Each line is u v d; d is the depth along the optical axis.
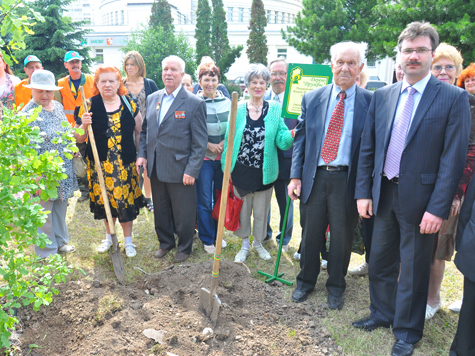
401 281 2.55
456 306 3.01
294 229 4.71
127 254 3.82
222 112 3.92
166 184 3.68
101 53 35.31
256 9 25.53
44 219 1.92
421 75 2.36
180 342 2.48
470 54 10.01
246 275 3.30
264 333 2.65
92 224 4.59
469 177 2.69
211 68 3.82
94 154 3.31
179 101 3.51
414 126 2.37
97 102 3.48
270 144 3.51
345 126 2.81
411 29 2.30
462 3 10.32
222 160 3.65
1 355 2.35
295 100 3.35
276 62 4.05
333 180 2.86
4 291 1.91
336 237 2.96
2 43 1.94
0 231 1.84
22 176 1.91
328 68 3.22
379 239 2.67
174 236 4.10
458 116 2.27
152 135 3.58
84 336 2.54
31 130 1.93
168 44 21.20
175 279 3.22
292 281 3.46
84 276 3.35
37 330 2.64
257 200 3.75
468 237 2.19
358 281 3.49
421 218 2.42
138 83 4.73
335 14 15.45
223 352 2.45
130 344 2.46
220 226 2.62
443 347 2.60
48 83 3.32
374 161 2.66
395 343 2.57
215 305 2.64
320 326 2.79
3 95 4.05
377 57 15.32
